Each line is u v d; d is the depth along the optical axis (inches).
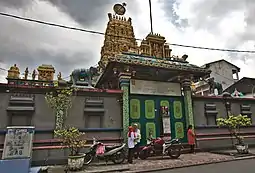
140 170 310.0
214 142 520.1
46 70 872.9
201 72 512.4
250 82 1052.5
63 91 388.5
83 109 413.1
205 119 532.1
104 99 436.5
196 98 536.1
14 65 811.4
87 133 404.2
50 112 387.9
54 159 366.9
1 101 362.6
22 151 290.0
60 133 330.0
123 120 433.1
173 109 501.7
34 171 303.3
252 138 572.4
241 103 593.3
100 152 356.8
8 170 271.0
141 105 470.0
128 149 380.5
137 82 478.6
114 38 1262.3
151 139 434.6
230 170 292.4
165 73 515.5
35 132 368.2
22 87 378.0
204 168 315.9
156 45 722.8
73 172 301.6
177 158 409.7
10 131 295.3
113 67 455.2
